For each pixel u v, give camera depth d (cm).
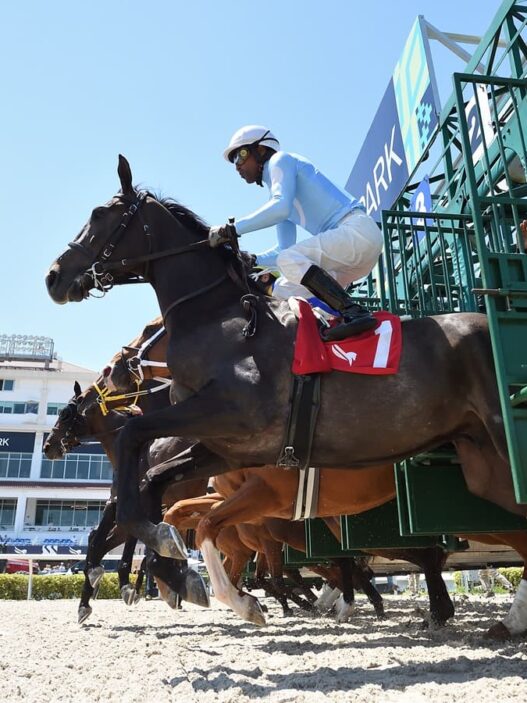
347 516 469
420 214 475
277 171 380
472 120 536
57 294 351
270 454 313
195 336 327
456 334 322
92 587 595
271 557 691
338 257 373
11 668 308
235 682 263
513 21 441
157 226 359
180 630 527
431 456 377
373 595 620
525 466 286
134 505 290
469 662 296
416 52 639
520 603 375
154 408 656
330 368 308
